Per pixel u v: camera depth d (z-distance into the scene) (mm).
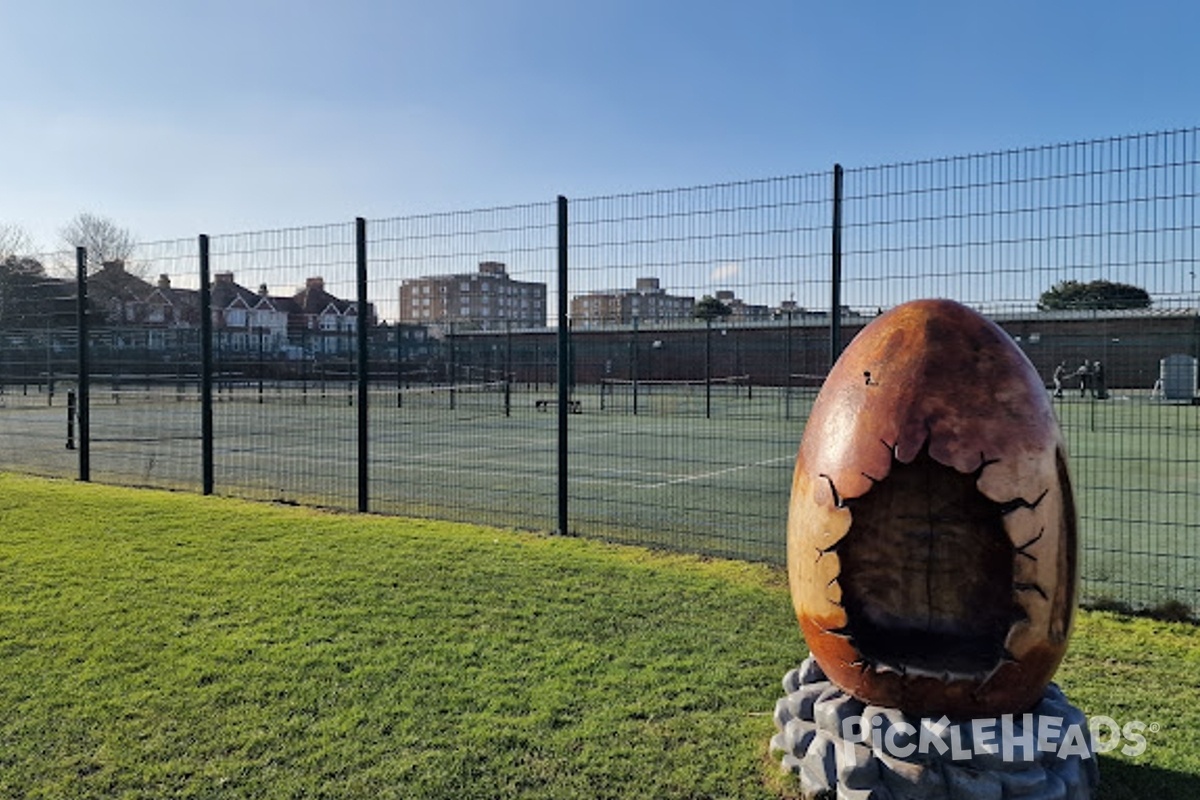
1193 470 13000
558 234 7938
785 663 4621
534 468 14227
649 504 10352
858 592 3365
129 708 4016
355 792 3283
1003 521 3104
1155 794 3326
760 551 7512
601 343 31266
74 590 5883
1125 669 4602
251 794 3270
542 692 4211
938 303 3455
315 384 26688
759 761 3559
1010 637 3102
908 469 3305
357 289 9031
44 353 17906
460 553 7020
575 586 6070
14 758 3541
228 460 15164
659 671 4496
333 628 5141
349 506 9781
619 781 3389
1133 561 7406
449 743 3676
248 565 6578
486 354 28266
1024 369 3305
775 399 22188
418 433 20703
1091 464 13633
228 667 4520
